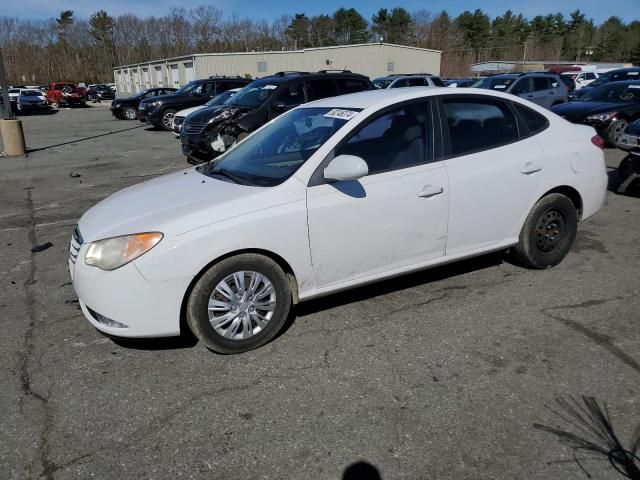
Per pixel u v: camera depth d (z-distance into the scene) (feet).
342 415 8.83
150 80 165.58
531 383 9.52
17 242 18.84
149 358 10.73
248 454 8.02
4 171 34.81
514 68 204.13
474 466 7.63
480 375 9.82
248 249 10.33
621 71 73.97
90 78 283.79
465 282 13.99
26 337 11.70
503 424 8.47
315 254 10.96
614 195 23.63
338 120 11.85
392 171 11.62
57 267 16.11
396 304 12.82
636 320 11.73
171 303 9.87
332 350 10.85
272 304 10.85
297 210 10.57
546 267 14.65
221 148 31.12
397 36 280.92
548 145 13.80
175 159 38.83
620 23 342.64
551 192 14.10
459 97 12.87
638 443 7.98
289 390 9.56
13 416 8.99
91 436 8.48
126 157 40.45
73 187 28.78
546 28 332.19
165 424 8.73
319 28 280.72
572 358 10.28
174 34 277.44
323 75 32.42
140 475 7.65
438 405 9.00
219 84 63.16
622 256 15.76
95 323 10.28
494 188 12.86
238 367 10.34
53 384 9.89
